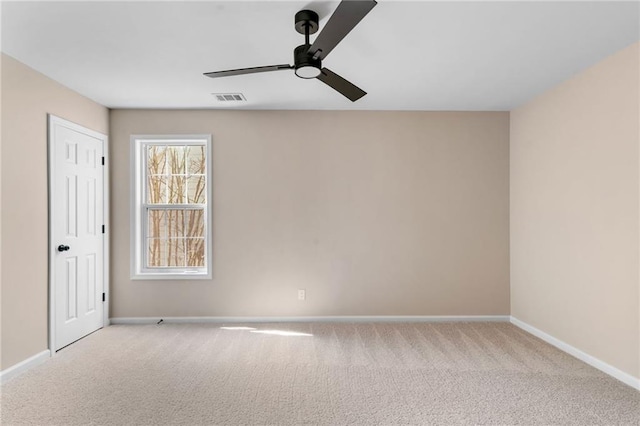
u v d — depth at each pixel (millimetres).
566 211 3184
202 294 4039
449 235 4105
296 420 2123
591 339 2900
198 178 4152
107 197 3928
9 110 2693
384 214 4098
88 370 2799
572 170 3111
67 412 2207
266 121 4074
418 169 4105
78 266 3473
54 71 2975
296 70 2197
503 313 4098
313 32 2217
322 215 4078
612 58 2691
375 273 4090
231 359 3008
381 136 4102
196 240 4145
